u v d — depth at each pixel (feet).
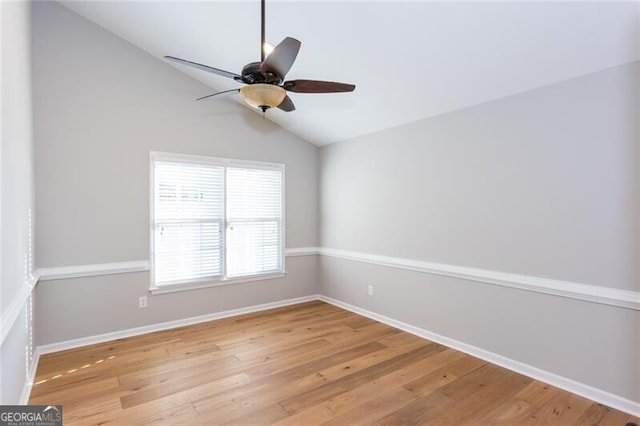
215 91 13.17
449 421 7.00
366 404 7.58
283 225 15.21
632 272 7.13
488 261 9.67
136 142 11.60
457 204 10.45
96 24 10.91
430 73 9.18
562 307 8.17
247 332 11.96
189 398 7.78
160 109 12.08
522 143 8.89
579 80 7.85
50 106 10.14
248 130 14.14
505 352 9.27
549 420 7.00
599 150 7.56
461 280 10.35
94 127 10.85
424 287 11.46
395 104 11.12
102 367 9.23
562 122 8.14
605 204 7.48
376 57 9.14
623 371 7.26
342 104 12.03
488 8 6.75
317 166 16.25
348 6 7.73
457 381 8.55
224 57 11.27
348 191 14.64
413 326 11.85
